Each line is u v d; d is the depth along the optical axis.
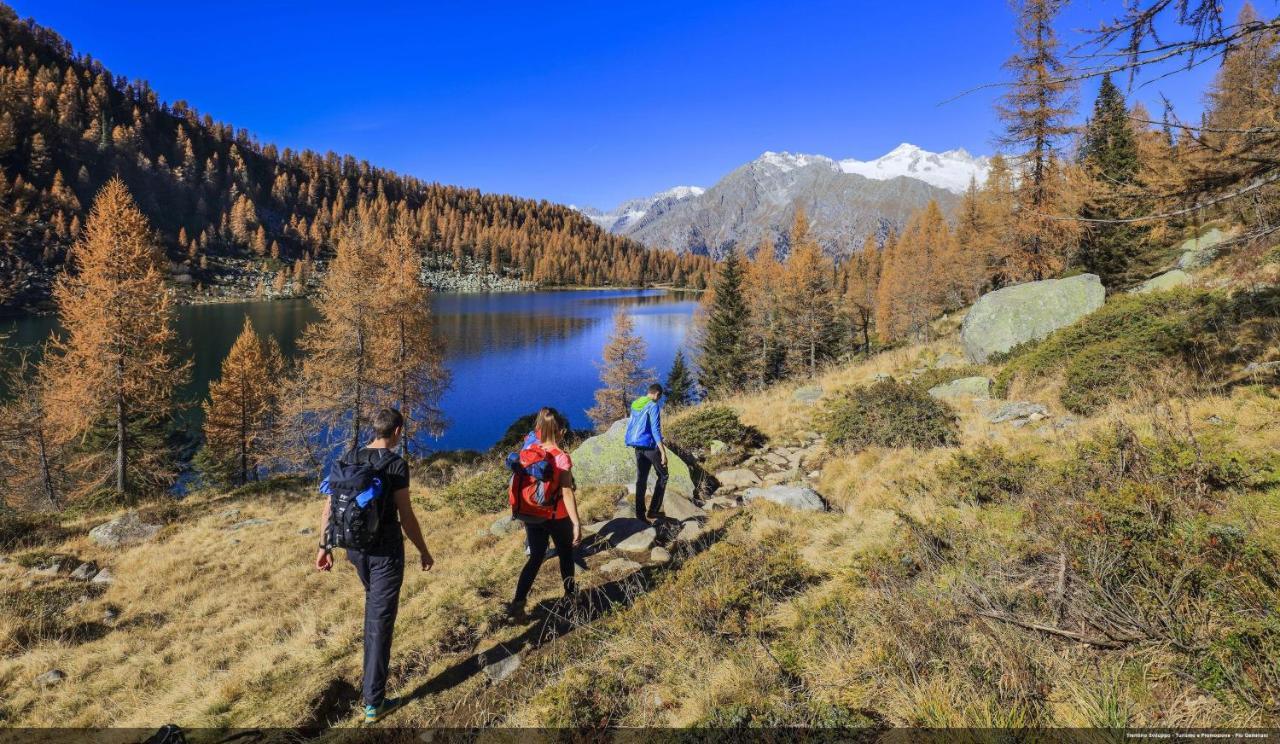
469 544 7.13
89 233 20.70
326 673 4.36
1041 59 18.38
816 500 7.07
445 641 4.53
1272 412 6.02
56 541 10.08
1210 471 4.29
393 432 3.98
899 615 3.41
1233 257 4.84
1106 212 5.00
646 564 5.72
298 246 183.88
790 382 20.02
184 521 10.97
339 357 25.05
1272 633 2.43
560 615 4.74
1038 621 3.09
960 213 53.97
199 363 64.81
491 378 68.00
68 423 22.16
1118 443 4.97
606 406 43.00
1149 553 3.19
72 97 176.75
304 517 10.66
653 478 8.32
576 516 4.75
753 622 3.92
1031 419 8.98
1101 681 2.59
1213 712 2.29
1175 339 8.99
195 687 4.59
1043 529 4.12
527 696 3.60
